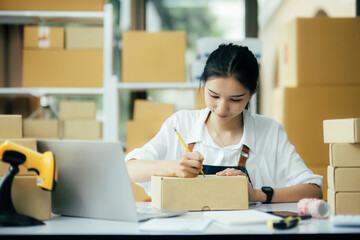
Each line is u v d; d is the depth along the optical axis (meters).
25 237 0.86
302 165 1.57
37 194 1.03
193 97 3.14
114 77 2.79
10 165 0.98
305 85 2.59
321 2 3.08
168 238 0.85
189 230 0.88
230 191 1.16
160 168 1.32
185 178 1.15
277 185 1.62
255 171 1.54
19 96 3.06
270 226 0.91
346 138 1.20
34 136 2.67
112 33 2.86
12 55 3.12
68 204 1.09
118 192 1.01
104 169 1.01
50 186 0.99
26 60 2.81
